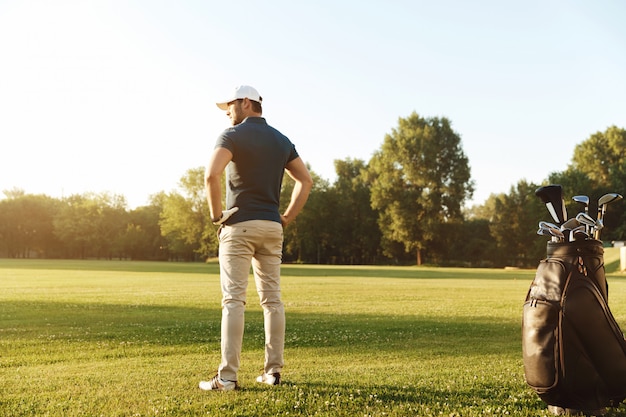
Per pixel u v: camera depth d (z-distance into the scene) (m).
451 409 3.32
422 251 69.25
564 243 3.18
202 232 73.38
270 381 3.95
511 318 9.05
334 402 3.44
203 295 14.38
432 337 6.75
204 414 3.19
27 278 24.19
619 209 62.12
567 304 3.06
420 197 62.09
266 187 3.98
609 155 70.69
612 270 35.62
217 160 3.83
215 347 5.93
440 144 63.31
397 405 3.39
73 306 11.11
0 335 6.84
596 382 3.06
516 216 69.38
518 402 3.49
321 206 75.06
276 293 4.05
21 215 109.94
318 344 6.15
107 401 3.50
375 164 66.06
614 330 3.09
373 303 12.03
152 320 8.69
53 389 3.86
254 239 3.90
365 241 73.69
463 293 15.39
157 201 106.44
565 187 61.12
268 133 4.06
